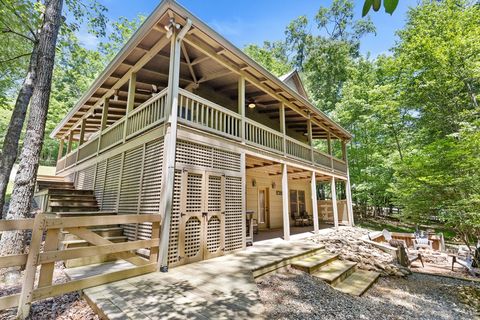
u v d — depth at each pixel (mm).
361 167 17453
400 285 5629
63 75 19188
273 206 11391
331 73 24156
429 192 7336
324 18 28641
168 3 4203
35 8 6238
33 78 6141
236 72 6477
